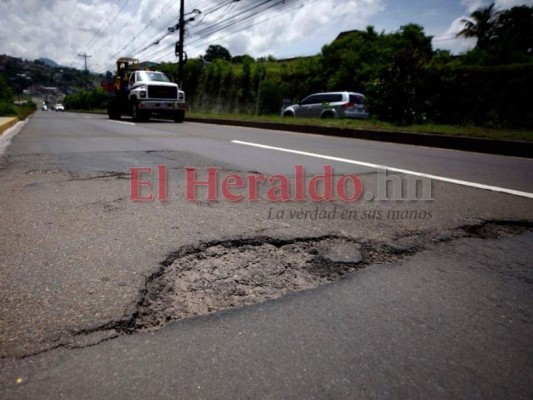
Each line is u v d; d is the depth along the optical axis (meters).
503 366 1.10
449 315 1.35
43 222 2.13
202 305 1.38
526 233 2.21
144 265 1.63
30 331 1.18
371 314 1.34
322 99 12.52
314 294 1.48
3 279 1.47
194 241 1.92
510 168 4.50
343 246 1.95
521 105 8.24
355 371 1.07
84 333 1.18
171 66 34.25
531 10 23.47
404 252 1.90
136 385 1.00
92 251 1.75
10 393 0.95
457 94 9.39
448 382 1.04
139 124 11.95
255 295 1.46
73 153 4.86
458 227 2.28
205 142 6.52
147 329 1.23
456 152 6.07
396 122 9.37
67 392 0.97
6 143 5.94
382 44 18.33
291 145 6.36
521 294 1.51
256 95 23.78
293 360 1.11
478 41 26.23
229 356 1.11
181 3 18.78
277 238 2.02
